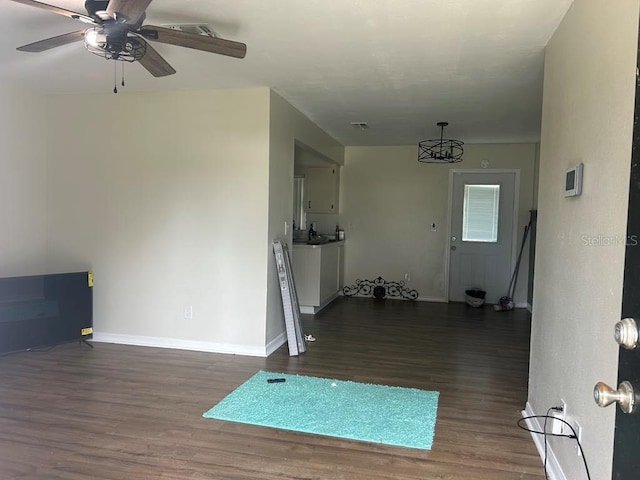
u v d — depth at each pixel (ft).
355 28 8.79
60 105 14.65
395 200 23.13
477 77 11.55
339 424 9.14
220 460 7.79
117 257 14.49
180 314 14.14
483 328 17.31
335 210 23.09
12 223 13.87
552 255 7.94
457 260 22.61
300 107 15.24
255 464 7.68
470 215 22.31
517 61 10.31
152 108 13.97
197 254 13.91
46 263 15.01
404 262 23.16
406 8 7.90
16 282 12.98
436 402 10.31
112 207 14.43
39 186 14.67
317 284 19.19
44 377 11.53
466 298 21.85
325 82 12.38
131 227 14.33
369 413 9.66
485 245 22.22
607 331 5.35
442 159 19.45
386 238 23.31
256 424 9.11
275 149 13.73
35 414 9.43
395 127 18.08
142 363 12.71
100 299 14.69
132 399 10.24
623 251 4.95
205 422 9.17
